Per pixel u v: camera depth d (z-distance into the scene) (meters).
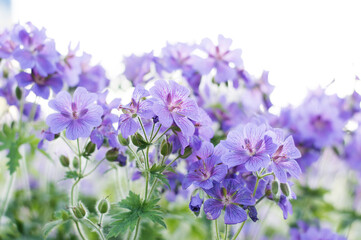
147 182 0.50
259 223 0.60
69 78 0.65
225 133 0.65
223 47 0.67
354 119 0.75
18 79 0.60
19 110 0.70
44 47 0.60
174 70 0.68
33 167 0.78
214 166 0.48
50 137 0.52
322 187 0.75
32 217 0.69
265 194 0.49
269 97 0.71
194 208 0.48
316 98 0.73
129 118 0.48
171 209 0.65
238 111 0.68
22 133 0.66
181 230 0.67
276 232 0.69
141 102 0.48
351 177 0.78
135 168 0.57
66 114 0.51
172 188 0.57
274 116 0.70
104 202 0.51
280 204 0.48
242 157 0.47
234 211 0.47
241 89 0.70
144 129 0.50
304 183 0.73
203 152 0.49
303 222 0.68
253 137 0.47
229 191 0.47
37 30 0.60
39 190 0.73
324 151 0.74
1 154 0.75
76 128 0.50
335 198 0.82
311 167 0.74
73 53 0.65
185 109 0.48
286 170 0.48
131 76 0.70
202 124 0.52
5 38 0.63
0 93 0.68
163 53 0.68
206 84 0.69
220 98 0.69
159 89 0.48
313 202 0.73
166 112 0.47
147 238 0.62
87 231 0.62
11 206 0.69
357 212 0.73
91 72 0.69
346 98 0.74
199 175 0.48
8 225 0.67
